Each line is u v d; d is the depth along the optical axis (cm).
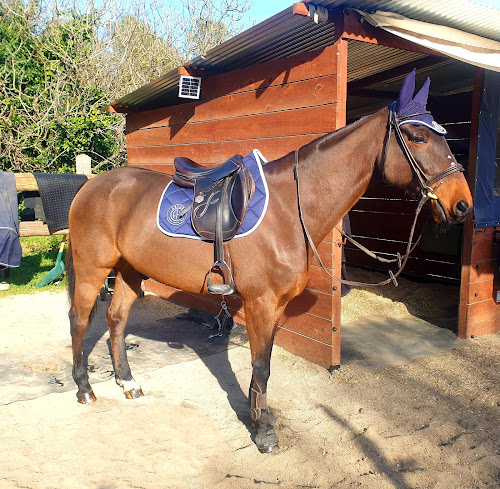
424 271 671
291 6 312
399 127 239
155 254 284
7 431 275
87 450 260
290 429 288
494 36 388
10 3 1016
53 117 937
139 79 1151
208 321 481
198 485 236
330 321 365
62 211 535
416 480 242
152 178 305
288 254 257
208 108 480
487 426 294
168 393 330
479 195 425
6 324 480
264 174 273
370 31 342
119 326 331
